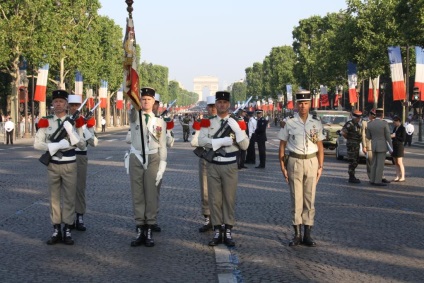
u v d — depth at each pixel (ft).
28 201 46.39
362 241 32.78
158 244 31.96
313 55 257.55
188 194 50.80
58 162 31.96
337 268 27.12
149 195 31.68
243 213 41.47
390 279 25.34
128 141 32.65
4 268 26.94
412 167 79.77
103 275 25.86
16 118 183.62
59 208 32.27
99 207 43.78
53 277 25.53
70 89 222.89
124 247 31.24
